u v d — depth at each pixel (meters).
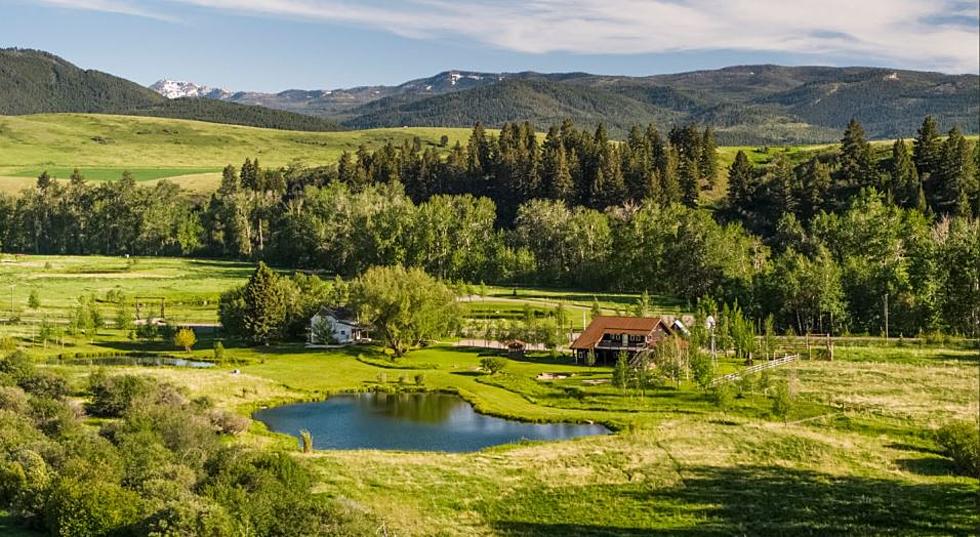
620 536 48.62
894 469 62.59
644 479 59.84
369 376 105.25
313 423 81.69
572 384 99.31
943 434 64.94
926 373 100.50
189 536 34.59
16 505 38.56
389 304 119.50
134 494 37.72
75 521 35.66
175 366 107.12
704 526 50.16
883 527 49.50
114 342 127.50
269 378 101.19
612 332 117.06
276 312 132.38
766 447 68.44
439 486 57.44
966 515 51.28
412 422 82.50
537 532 49.00
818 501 54.56
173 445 51.75
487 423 82.19
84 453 45.44
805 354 115.75
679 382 98.06
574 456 66.00
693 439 71.31
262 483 44.38
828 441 70.19
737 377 99.69
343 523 40.00
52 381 74.94
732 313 127.69
